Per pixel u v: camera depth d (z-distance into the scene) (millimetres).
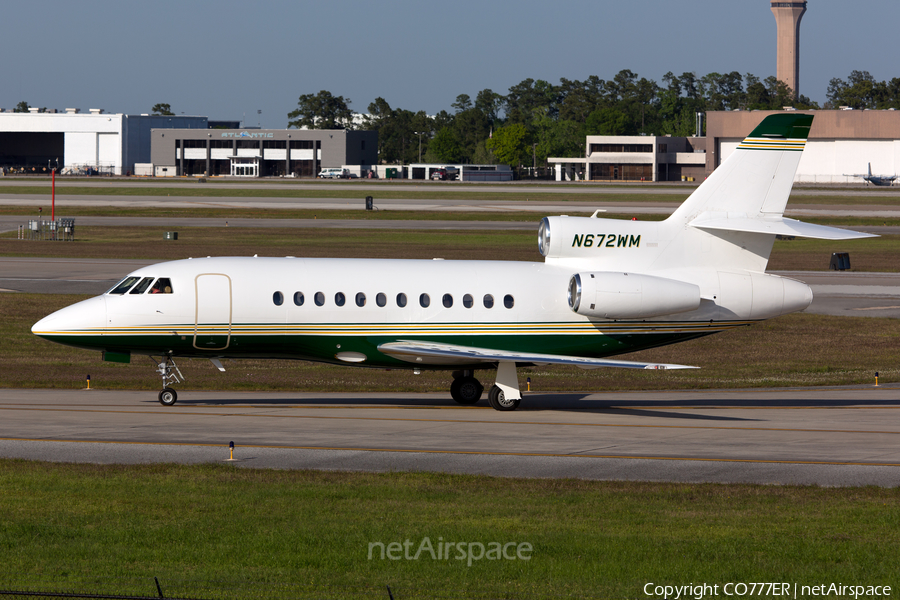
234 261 105312
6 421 93000
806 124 107688
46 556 51188
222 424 93562
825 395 123312
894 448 85625
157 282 102562
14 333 166125
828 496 66688
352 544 53688
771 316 110438
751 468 76875
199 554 51688
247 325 102750
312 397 115875
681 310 106125
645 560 51469
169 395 106375
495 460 78812
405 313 104625
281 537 54812
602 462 78625
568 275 108250
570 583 48000
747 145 108250
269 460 77500
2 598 44188
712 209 108938
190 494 64875
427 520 59062
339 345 104312
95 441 83688
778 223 107000
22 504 61688
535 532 56500
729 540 55312
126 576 47969
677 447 85375
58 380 125500
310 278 104125
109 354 104125
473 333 105812
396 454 80500
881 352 165625
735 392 126250
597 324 107875
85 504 61906
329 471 73188
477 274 107000
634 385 132375
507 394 106250
